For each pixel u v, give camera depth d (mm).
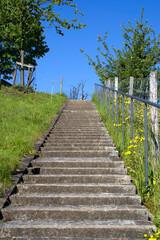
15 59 26875
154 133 6098
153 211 4758
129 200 5016
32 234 4180
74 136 9492
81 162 6633
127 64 16922
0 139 7906
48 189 5434
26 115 11984
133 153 6617
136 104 7492
